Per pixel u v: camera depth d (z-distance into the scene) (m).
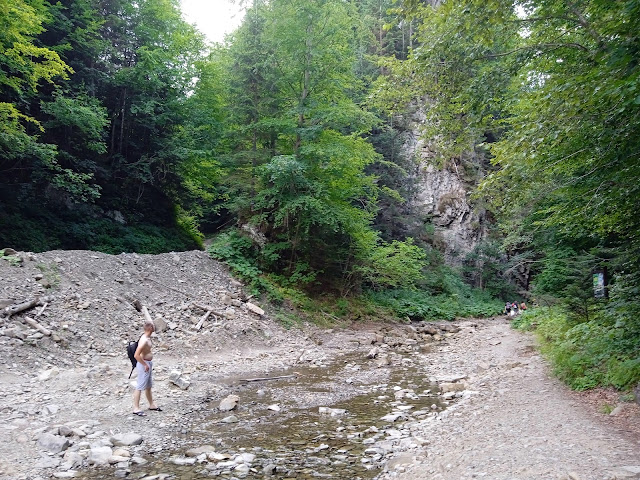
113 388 9.34
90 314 12.84
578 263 11.90
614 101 5.80
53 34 21.14
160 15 25.94
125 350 12.16
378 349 16.92
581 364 8.94
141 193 24.62
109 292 14.31
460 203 42.22
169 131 25.34
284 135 21.64
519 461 4.88
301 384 11.23
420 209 38.81
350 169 21.62
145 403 8.73
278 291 19.95
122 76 23.12
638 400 6.83
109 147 24.33
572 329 10.73
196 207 28.50
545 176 7.95
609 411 6.68
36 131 19.95
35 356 10.27
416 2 8.03
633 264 9.30
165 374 10.98
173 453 6.49
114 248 20.59
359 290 25.73
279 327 17.67
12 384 8.95
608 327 9.45
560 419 6.50
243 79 22.02
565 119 6.47
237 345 14.88
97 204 22.66
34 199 19.39
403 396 10.05
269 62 20.81
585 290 11.94
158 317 14.12
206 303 16.58
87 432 6.99
